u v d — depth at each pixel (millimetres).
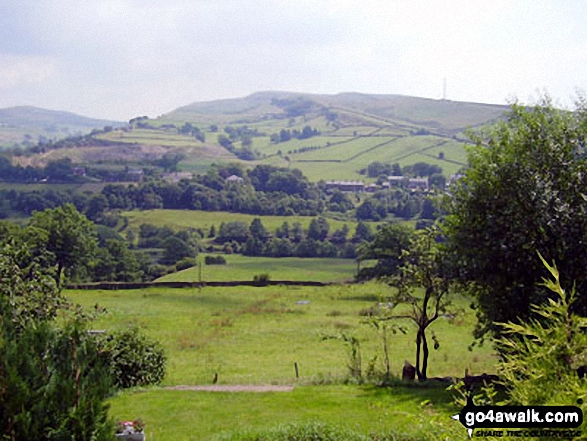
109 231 106438
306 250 101375
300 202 135125
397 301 23469
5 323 9117
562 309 5762
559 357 5574
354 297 61406
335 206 136125
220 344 39000
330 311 53625
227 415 17781
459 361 31188
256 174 159875
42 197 129125
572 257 19016
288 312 53531
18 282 16281
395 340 38562
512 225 19609
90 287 67625
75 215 72250
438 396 19047
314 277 78938
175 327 46125
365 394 20047
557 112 20625
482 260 20344
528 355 5836
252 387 22250
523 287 19812
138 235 115250
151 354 23516
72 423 8125
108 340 21984
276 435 14523
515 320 19969
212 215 130375
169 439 15570
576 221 18969
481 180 20734
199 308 56312
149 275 90438
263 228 114250
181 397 20297
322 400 19281
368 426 15703
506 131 21000
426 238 22891
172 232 112625
